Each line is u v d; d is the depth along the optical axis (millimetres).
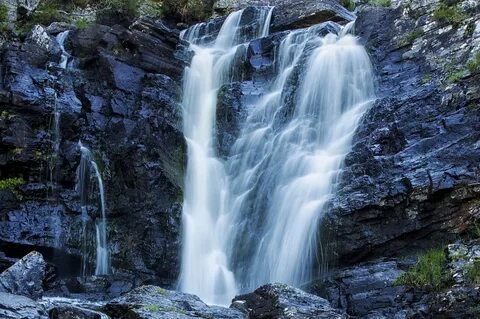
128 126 15648
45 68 15523
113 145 15398
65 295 12875
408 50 16250
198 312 9633
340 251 12875
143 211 14633
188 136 16875
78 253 13977
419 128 13672
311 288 12352
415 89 15031
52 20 19594
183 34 21516
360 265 12539
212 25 21234
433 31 16062
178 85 17438
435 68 15188
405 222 12531
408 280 11336
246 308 10242
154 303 9711
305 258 13281
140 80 16875
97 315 9234
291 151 15484
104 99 16047
